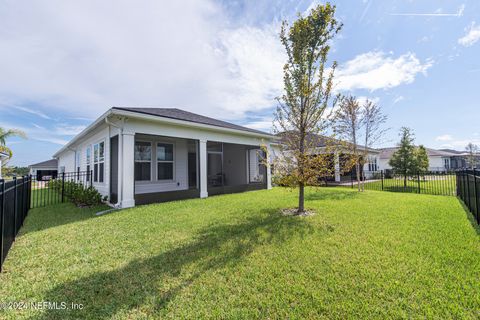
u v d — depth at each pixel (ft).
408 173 44.62
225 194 33.24
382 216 17.95
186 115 35.29
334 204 23.36
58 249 12.13
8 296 7.97
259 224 15.99
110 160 26.40
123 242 13.01
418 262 9.77
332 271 9.18
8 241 11.89
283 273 9.12
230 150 48.57
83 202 25.09
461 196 26.81
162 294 7.94
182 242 12.78
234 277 8.91
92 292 8.17
